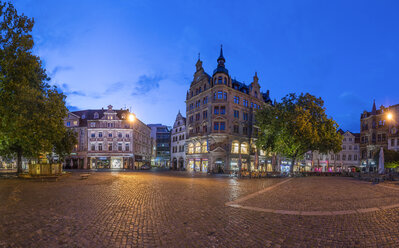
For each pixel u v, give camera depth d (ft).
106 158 194.18
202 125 156.76
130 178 80.12
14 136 59.47
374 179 85.81
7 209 27.84
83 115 208.64
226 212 27.43
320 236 19.25
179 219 24.17
